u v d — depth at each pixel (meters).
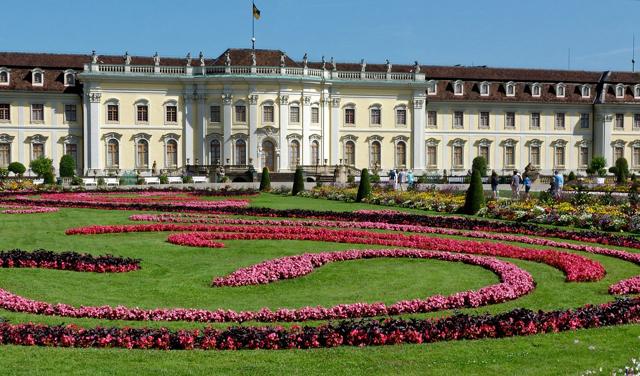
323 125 90.38
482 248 27.31
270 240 30.38
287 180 83.50
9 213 41.25
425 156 94.88
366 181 53.19
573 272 22.61
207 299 19.78
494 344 15.08
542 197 45.88
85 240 30.45
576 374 13.35
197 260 25.59
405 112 93.06
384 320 16.80
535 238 31.45
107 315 17.70
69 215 40.59
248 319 17.45
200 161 88.06
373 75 91.75
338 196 55.44
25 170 83.62
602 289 20.97
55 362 14.05
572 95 98.81
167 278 22.42
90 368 13.76
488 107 96.62
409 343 15.22
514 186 54.38
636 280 21.14
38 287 20.78
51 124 87.88
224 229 33.38
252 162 87.19
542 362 14.01
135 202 48.19
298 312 17.56
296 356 14.45
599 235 31.31
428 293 20.36
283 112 87.50
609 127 98.50
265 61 89.38
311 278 22.48
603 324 16.41
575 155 99.12
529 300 19.58
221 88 87.31
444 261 25.38
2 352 14.53
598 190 60.59
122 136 87.38
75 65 90.00
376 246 28.75
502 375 13.39
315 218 39.31
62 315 17.88
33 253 24.16
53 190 60.47
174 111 88.38
